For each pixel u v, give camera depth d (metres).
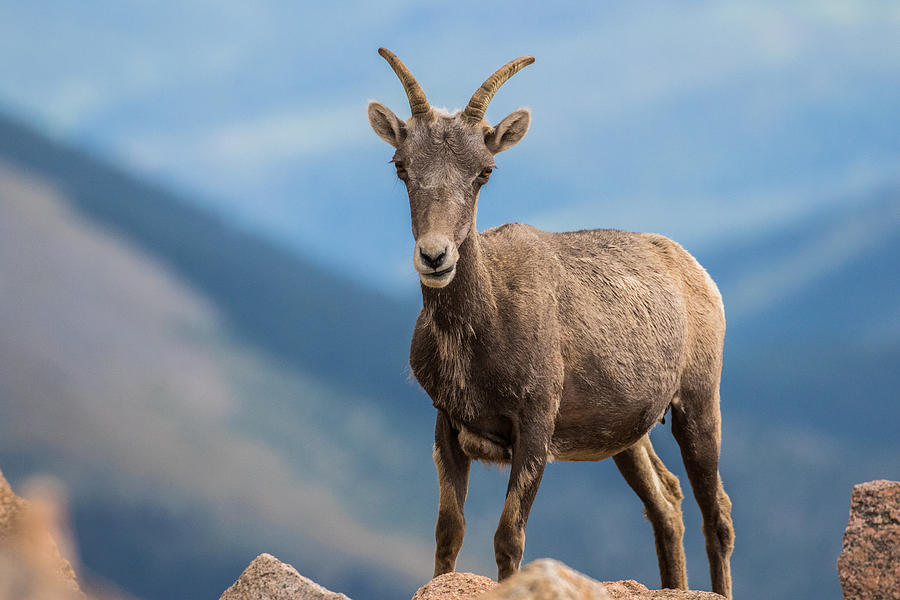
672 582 33.59
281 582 19.47
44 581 9.34
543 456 26.61
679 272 34.22
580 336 28.81
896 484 19.41
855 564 18.89
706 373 34.03
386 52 27.16
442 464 27.27
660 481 34.59
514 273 27.33
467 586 21.94
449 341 26.12
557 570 13.26
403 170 25.97
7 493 11.98
